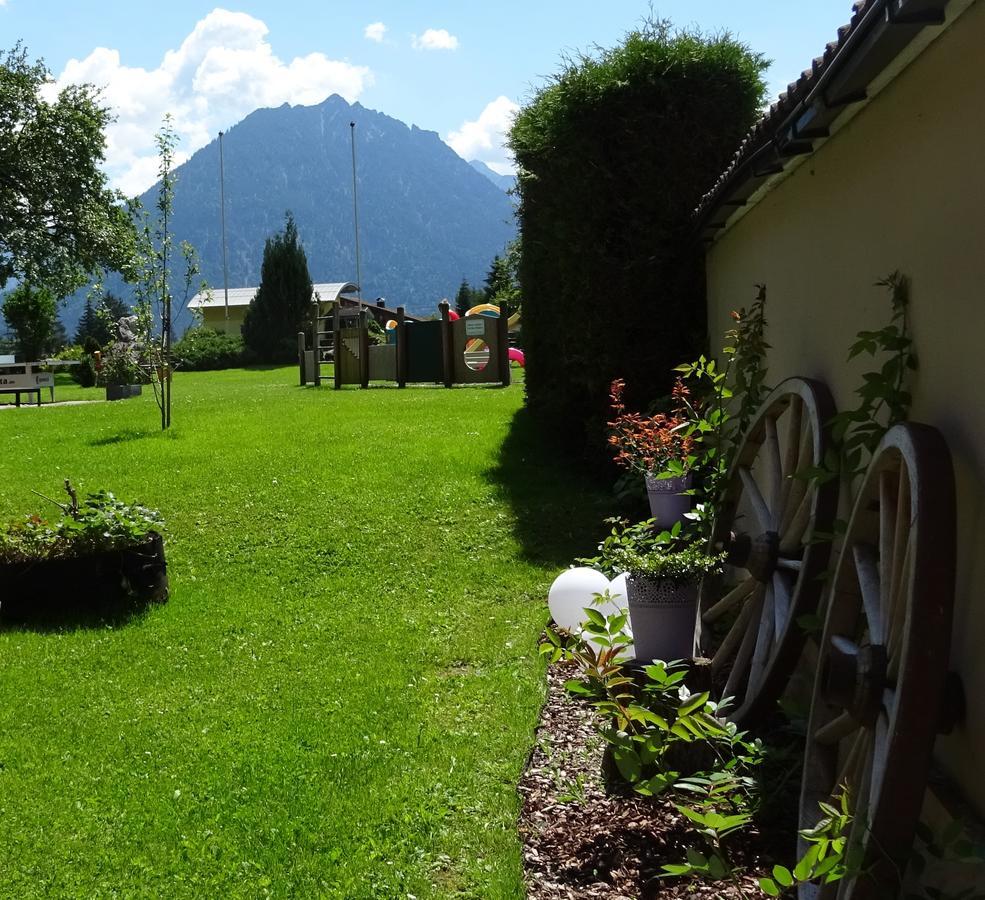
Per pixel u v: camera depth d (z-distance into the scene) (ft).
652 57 26.94
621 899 9.56
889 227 10.66
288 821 11.68
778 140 13.50
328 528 26.86
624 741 10.26
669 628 14.78
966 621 8.45
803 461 13.92
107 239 113.70
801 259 14.94
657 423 24.62
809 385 13.67
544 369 35.96
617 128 27.37
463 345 65.57
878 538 10.65
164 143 42.32
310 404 53.31
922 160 9.58
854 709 8.85
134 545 21.24
